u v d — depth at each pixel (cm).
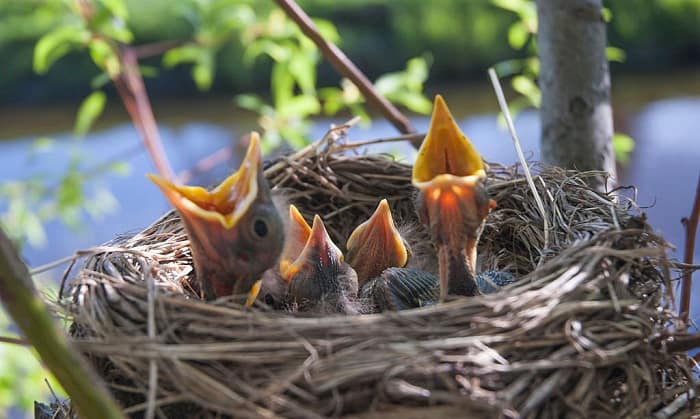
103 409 32
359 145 48
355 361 35
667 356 37
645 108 107
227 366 36
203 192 40
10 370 53
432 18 122
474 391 34
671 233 86
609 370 36
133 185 101
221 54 114
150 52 57
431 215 39
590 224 41
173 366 35
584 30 44
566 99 45
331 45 48
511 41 55
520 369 35
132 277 39
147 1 118
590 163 45
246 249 39
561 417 35
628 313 37
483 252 46
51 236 89
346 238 49
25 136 110
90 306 38
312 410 35
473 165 39
